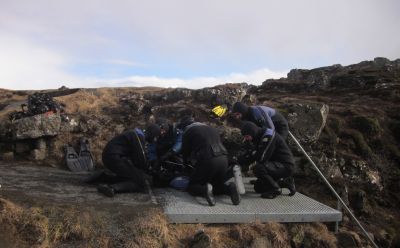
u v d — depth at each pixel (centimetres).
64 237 458
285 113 852
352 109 963
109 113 984
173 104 1002
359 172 759
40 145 775
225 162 591
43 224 456
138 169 613
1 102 1164
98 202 533
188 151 612
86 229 464
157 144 653
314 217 553
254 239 511
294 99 1043
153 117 927
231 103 921
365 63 1482
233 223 530
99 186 577
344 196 701
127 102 1041
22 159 768
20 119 766
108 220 484
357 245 562
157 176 642
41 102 822
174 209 529
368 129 866
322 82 1257
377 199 738
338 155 786
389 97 1088
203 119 891
